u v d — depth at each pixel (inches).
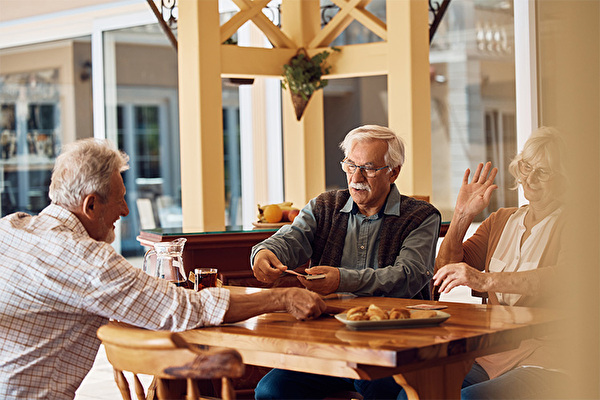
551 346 80.7
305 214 104.2
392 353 53.4
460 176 228.5
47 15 238.8
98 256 66.9
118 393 146.6
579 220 18.3
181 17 144.6
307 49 157.2
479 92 223.3
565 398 19.4
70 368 70.1
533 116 167.0
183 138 146.0
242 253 127.9
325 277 87.1
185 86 144.6
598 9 17.9
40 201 263.3
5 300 66.7
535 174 89.1
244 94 250.8
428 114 147.6
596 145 18.0
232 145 283.0
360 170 96.7
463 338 59.2
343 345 56.8
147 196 294.2
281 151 246.8
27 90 257.8
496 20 217.9
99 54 234.7
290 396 84.6
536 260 88.2
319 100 166.4
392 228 97.7
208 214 143.0
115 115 243.0
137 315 66.6
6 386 66.9
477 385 75.8
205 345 67.0
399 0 145.7
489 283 81.8
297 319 72.0
